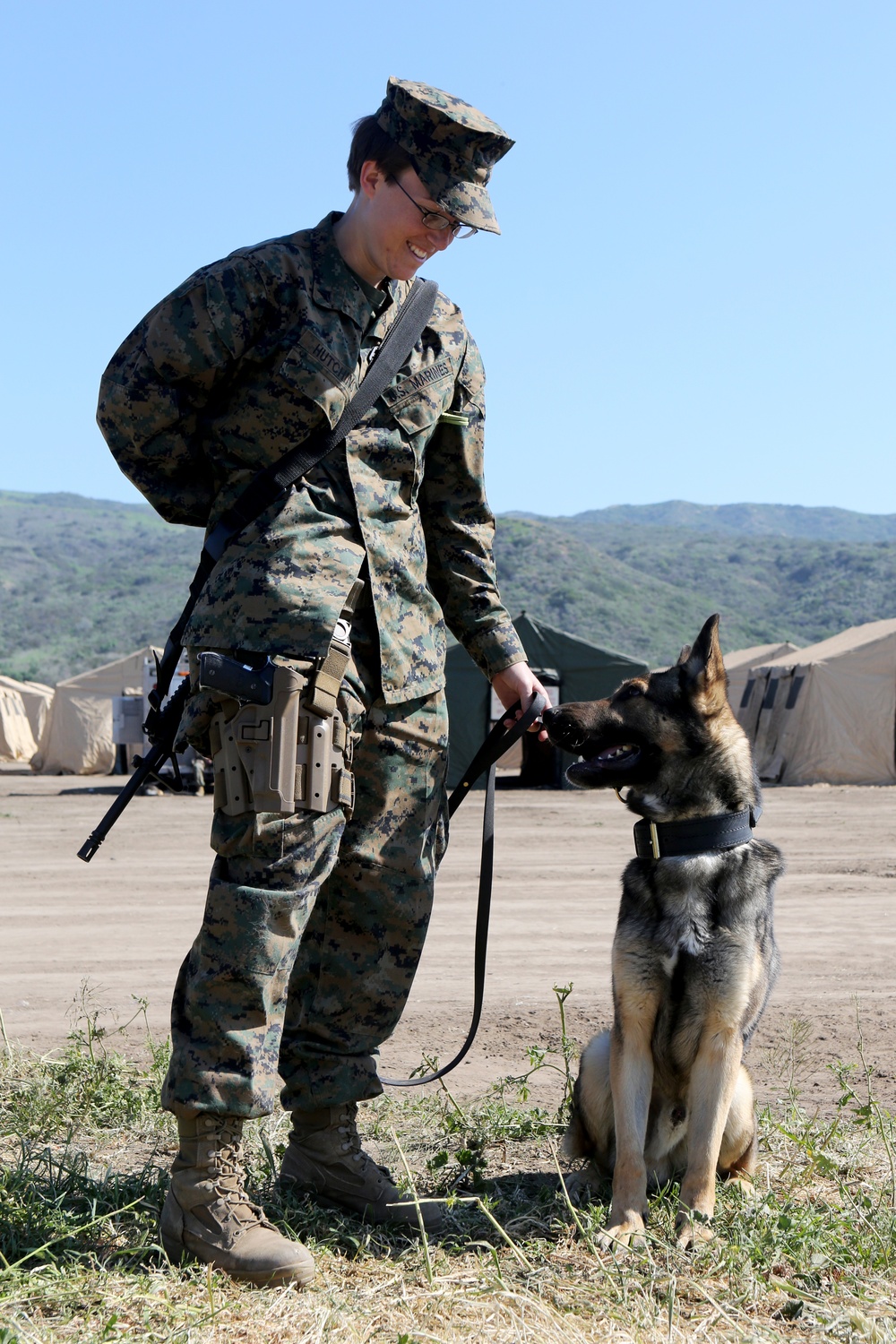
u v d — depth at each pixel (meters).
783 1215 3.27
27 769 31.30
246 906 2.93
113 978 6.75
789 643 31.75
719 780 3.85
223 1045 2.91
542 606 141.62
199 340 2.99
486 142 3.08
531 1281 2.97
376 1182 3.41
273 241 3.14
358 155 3.12
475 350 3.57
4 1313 2.59
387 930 3.38
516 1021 5.83
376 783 3.31
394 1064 5.11
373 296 3.20
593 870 11.71
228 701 3.00
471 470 3.58
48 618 177.25
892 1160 3.82
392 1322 2.71
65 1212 3.14
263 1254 2.86
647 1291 2.96
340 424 3.12
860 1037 5.31
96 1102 4.38
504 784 24.19
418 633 3.33
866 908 9.51
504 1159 4.05
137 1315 2.65
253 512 3.08
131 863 12.32
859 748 23.67
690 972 3.62
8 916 8.98
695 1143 3.56
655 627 141.38
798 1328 2.82
